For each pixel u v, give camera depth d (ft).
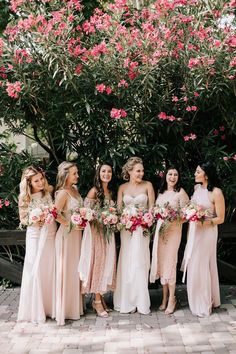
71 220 14.52
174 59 17.33
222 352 12.09
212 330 13.80
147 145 18.51
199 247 15.46
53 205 14.60
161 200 15.98
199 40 16.94
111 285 15.88
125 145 18.02
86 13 22.25
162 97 17.47
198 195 15.87
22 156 19.30
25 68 16.66
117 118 16.85
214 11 16.85
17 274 18.81
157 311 15.81
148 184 16.28
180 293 18.08
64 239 14.84
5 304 16.78
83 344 12.80
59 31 15.83
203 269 15.42
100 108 17.80
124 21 17.58
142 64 16.97
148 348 12.44
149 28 16.15
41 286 14.79
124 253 15.83
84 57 16.84
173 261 15.64
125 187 16.37
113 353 12.12
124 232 15.88
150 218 15.19
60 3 17.25
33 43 17.10
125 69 16.75
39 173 15.23
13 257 20.71
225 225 18.42
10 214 20.42
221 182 18.93
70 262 14.92
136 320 14.84
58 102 17.57
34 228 14.99
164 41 16.63
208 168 15.74
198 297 15.40
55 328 14.16
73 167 15.33
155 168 18.56
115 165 17.56
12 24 17.90
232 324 14.34
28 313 14.79
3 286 19.10
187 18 16.71
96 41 18.07
